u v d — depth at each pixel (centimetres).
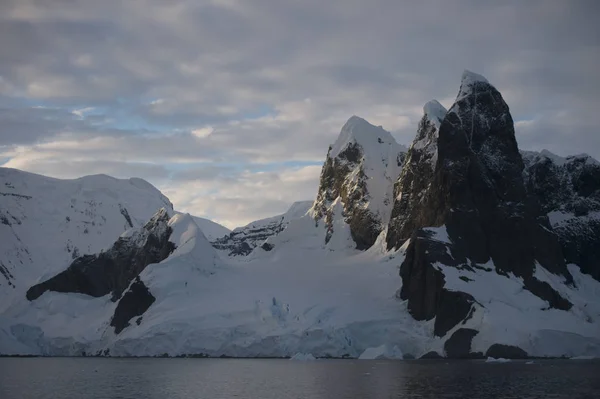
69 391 14025
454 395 12700
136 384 14988
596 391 13012
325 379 15400
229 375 16538
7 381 15738
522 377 15125
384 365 18725
